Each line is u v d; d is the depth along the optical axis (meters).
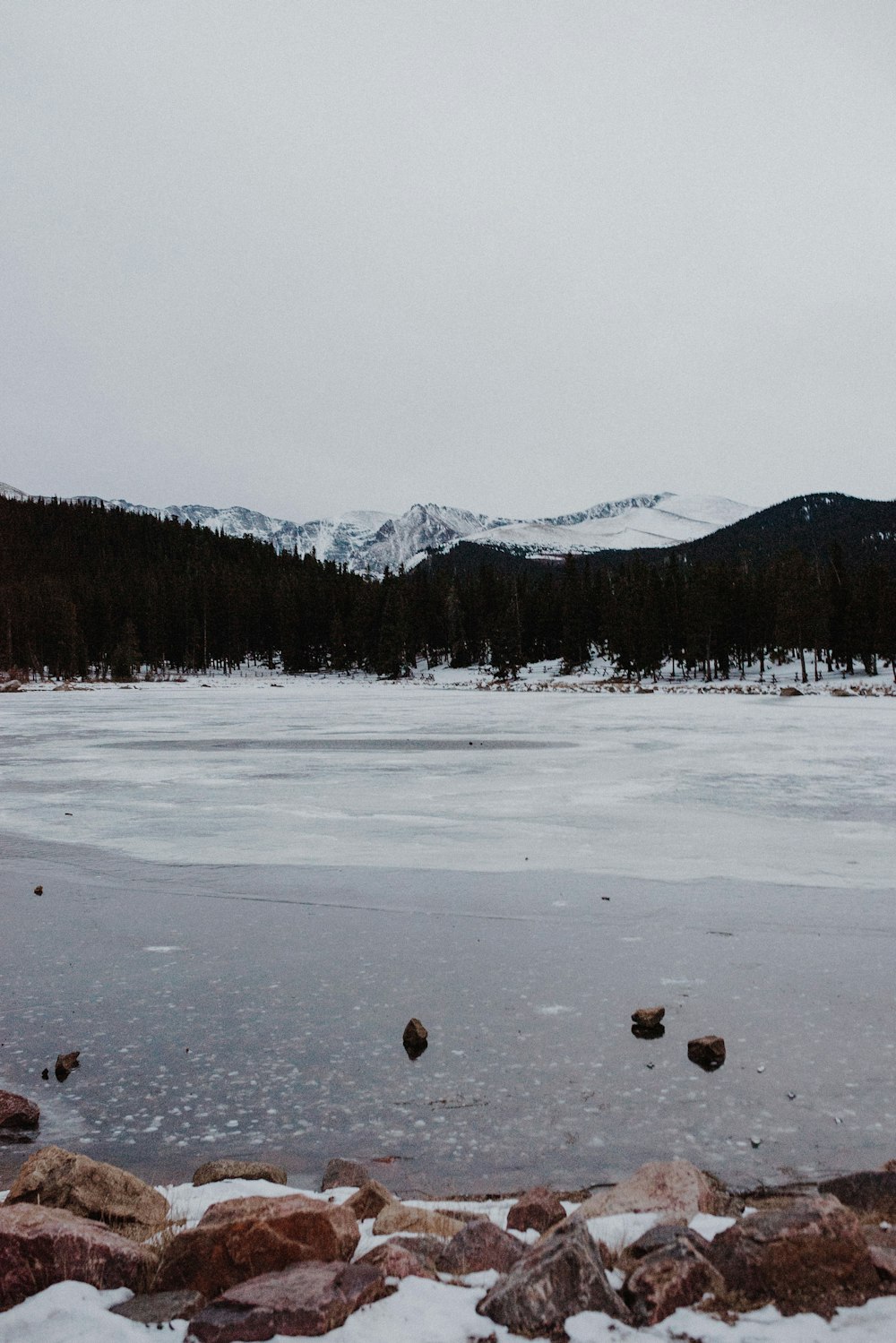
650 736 33.06
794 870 12.49
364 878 12.45
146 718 46.38
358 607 118.06
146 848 14.46
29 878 12.69
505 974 8.74
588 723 40.28
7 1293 3.37
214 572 152.38
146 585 143.50
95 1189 4.56
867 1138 5.55
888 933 9.77
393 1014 7.77
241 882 12.32
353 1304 3.05
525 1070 6.64
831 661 96.50
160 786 21.14
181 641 130.12
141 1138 5.76
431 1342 2.87
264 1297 3.03
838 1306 3.03
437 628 126.12
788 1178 5.07
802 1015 7.59
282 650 123.62
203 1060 6.92
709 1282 3.17
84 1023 7.67
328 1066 6.77
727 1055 6.84
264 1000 8.16
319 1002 8.09
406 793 19.72
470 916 10.67
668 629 100.25
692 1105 6.05
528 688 85.12
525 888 11.82
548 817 16.67
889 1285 3.18
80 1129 5.89
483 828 15.73
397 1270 3.38
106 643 126.81
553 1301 3.01
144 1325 3.05
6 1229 3.49
